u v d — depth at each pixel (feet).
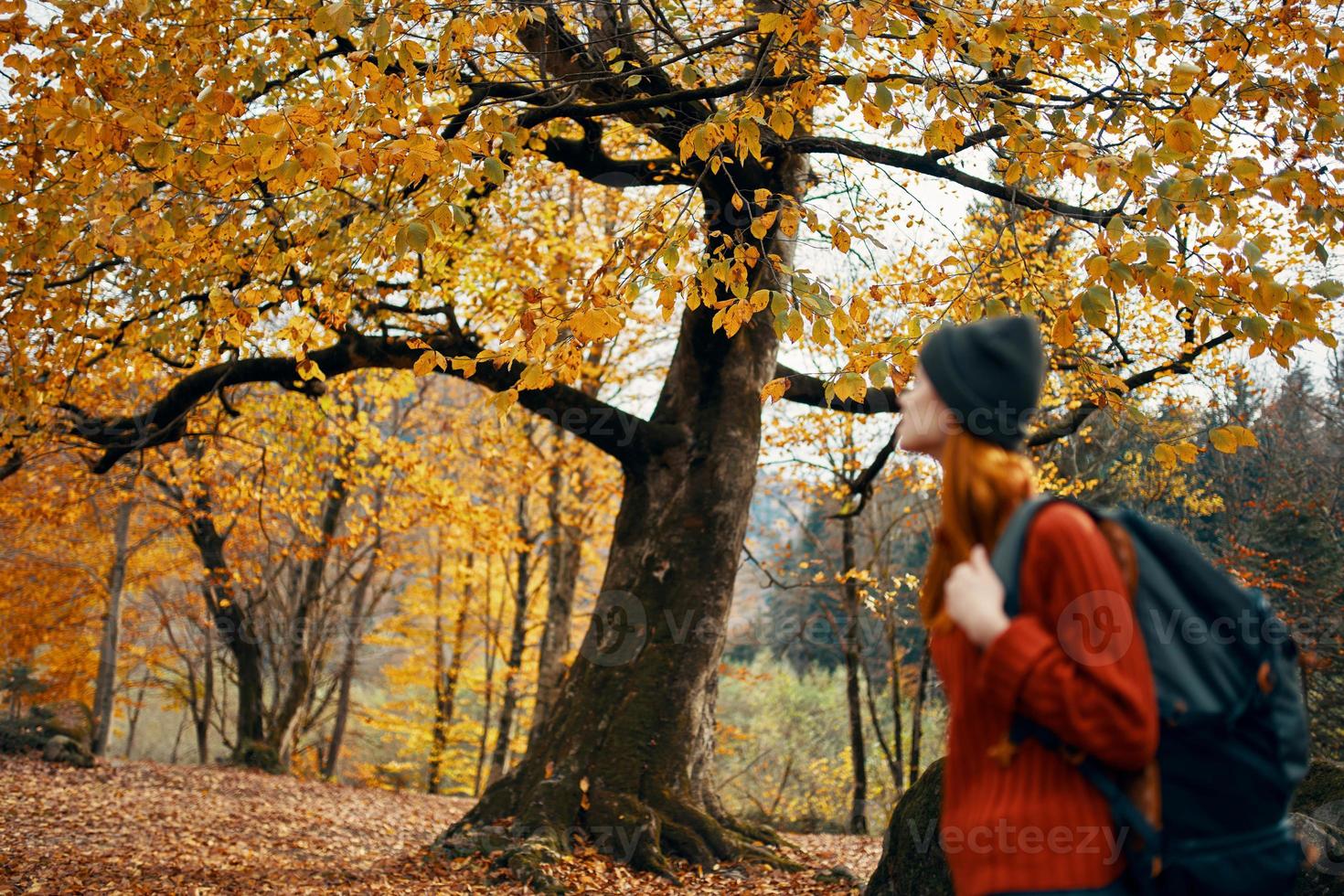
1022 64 19.49
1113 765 4.66
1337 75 18.45
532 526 72.33
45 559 69.00
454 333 34.35
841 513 42.50
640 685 32.50
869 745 86.69
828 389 16.25
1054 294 33.53
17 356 27.04
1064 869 4.78
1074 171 16.35
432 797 61.00
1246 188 16.24
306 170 16.26
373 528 61.52
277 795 48.96
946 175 26.50
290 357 34.99
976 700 5.21
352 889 26.76
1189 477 62.23
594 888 27.20
